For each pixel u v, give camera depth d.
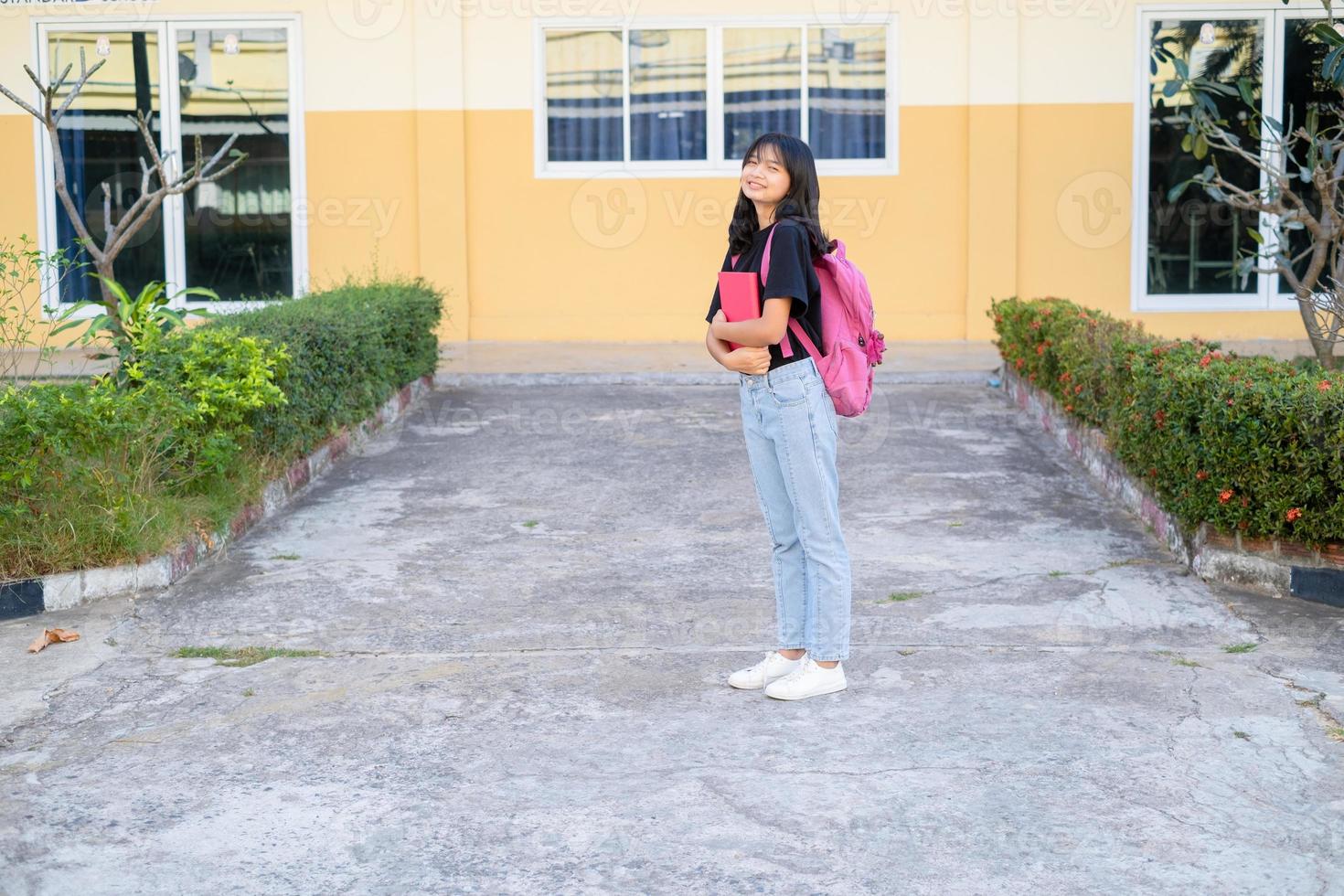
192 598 5.25
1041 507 6.49
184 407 5.85
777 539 4.28
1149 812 3.42
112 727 4.03
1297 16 10.85
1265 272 7.42
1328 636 4.72
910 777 3.62
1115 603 5.09
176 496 5.89
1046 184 11.12
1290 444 5.07
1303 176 7.31
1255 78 10.96
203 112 11.22
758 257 4.05
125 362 6.27
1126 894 3.04
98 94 11.18
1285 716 4.02
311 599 5.23
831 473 4.14
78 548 5.22
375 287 9.25
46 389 5.55
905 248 11.27
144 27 11.11
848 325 4.12
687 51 11.15
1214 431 5.23
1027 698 4.17
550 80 11.21
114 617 5.03
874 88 11.19
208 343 6.23
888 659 4.53
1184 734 3.89
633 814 3.43
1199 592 5.21
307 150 11.23
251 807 3.49
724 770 3.69
